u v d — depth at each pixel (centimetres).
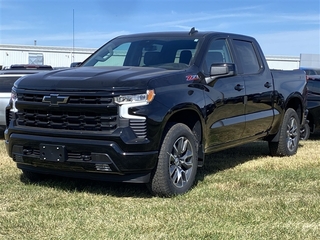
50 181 596
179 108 525
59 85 510
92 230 420
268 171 684
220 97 604
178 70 563
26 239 400
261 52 754
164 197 530
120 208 487
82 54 4041
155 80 512
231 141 650
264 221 452
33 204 496
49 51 3925
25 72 1024
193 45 622
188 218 455
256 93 693
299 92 834
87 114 501
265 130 744
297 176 648
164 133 524
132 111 489
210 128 588
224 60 655
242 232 419
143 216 459
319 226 439
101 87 494
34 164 537
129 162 490
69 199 516
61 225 433
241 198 531
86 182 596
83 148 496
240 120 655
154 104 499
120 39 699
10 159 728
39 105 518
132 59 639
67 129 509
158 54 625
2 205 491
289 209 489
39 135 521
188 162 557
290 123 822
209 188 574
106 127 493
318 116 1045
